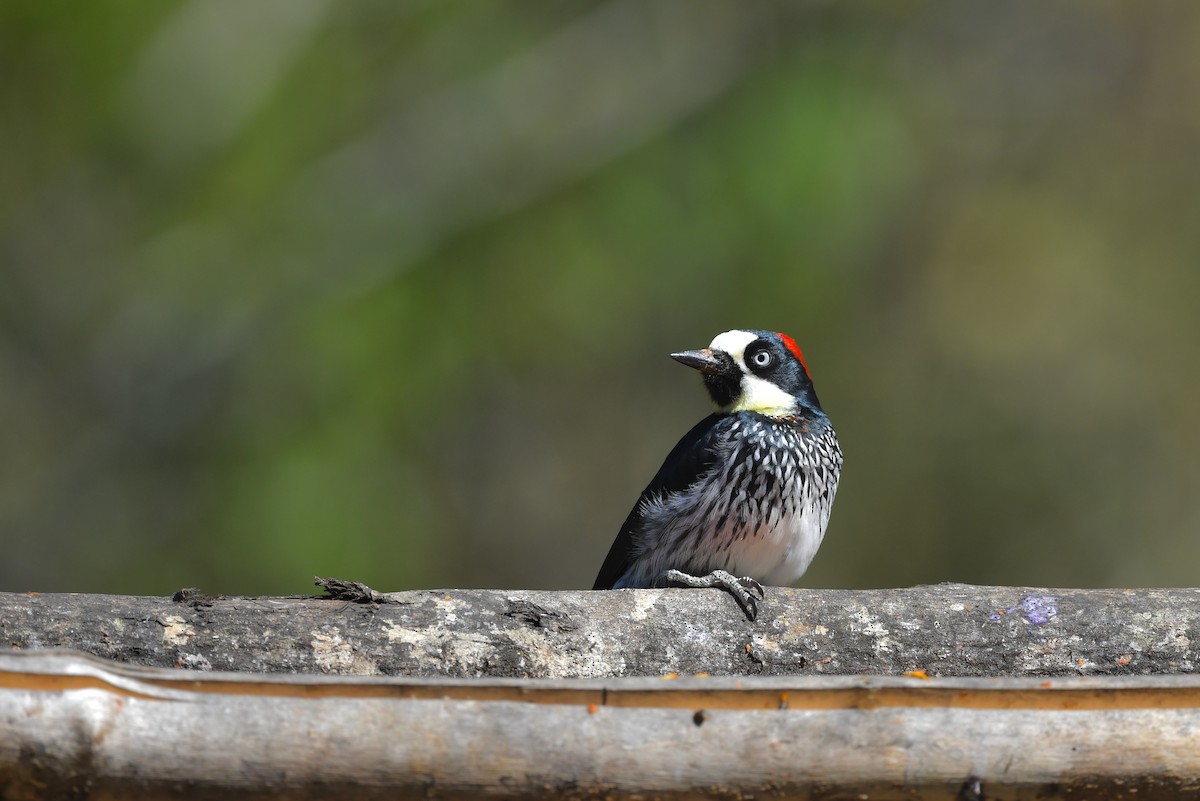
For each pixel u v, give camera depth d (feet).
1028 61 59.31
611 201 50.29
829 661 21.11
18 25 47.50
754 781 17.16
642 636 20.94
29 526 49.70
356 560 45.88
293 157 50.80
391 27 52.39
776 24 51.26
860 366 55.06
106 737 16.37
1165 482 57.62
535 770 16.96
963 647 21.16
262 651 20.07
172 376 49.80
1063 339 58.59
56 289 50.93
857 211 49.08
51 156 49.83
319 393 47.98
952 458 56.90
